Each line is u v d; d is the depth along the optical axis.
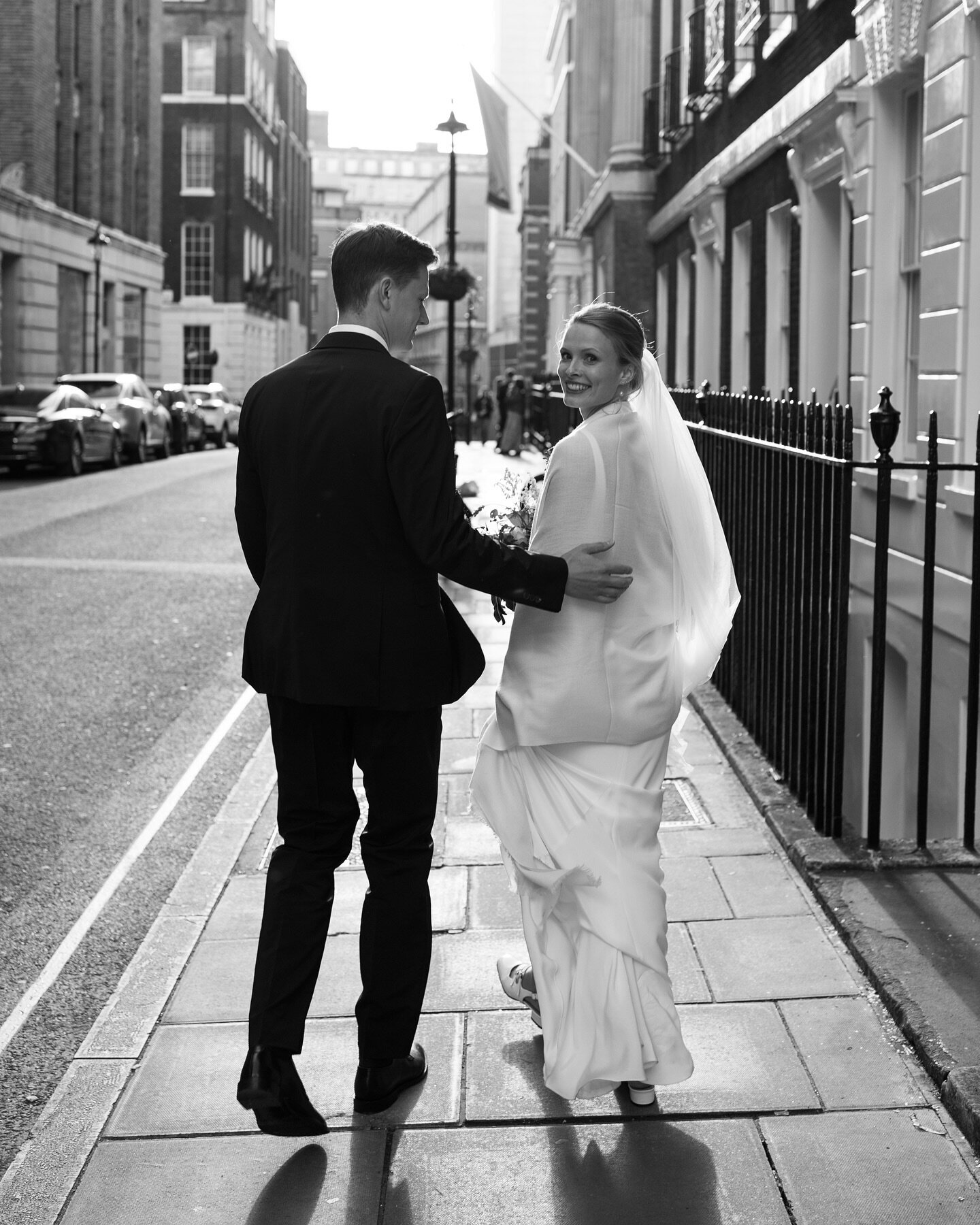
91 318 40.62
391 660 3.00
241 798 5.76
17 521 16.47
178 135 58.97
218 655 9.08
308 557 3.01
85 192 40.50
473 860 4.77
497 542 3.13
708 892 4.41
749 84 13.47
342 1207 2.81
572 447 3.08
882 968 3.70
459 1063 3.37
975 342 7.09
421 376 3.01
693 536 3.22
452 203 25.36
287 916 3.04
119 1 43.22
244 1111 3.18
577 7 29.11
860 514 9.01
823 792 4.84
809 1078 3.26
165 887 4.91
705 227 15.98
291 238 80.69
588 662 3.08
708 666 3.33
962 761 6.92
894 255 8.80
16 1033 3.77
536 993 3.45
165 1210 2.81
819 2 10.37
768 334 12.55
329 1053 3.45
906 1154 2.95
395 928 3.15
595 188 24.06
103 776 6.30
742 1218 2.74
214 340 59.41
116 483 22.47
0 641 9.29
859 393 9.12
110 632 9.72
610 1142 3.02
